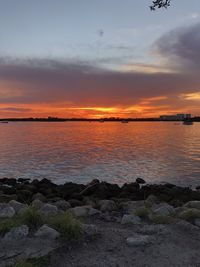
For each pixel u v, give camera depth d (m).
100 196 17.27
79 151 43.97
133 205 11.48
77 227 6.98
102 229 7.62
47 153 41.50
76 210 9.84
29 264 5.53
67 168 30.25
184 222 8.01
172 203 14.12
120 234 7.33
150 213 8.95
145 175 26.80
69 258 6.06
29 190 18.89
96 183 20.20
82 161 34.31
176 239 7.05
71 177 26.33
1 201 14.12
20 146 51.41
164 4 11.45
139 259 6.07
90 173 27.80
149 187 19.92
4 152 42.47
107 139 69.19
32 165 32.03
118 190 19.27
